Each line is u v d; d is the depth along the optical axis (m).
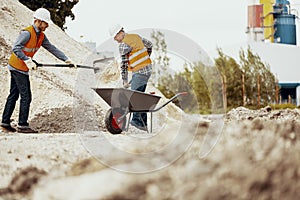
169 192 3.84
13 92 8.24
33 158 5.15
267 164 4.15
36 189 4.33
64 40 15.95
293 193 3.80
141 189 3.90
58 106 10.17
